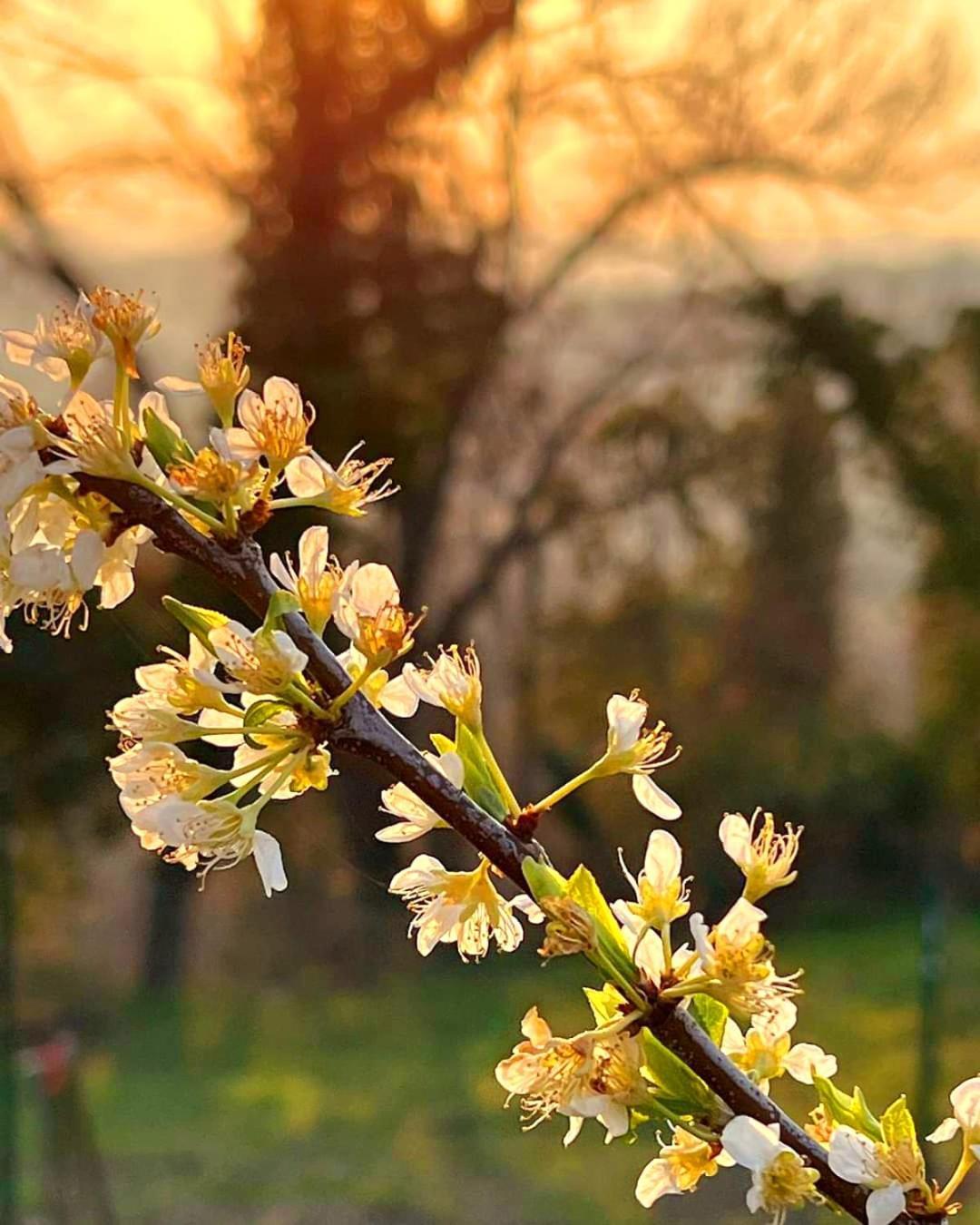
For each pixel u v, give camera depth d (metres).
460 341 4.98
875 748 6.00
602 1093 0.62
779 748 5.92
